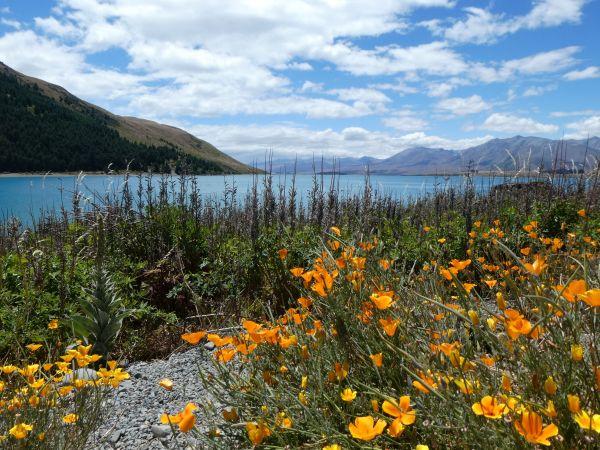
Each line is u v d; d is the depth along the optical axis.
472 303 2.10
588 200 7.68
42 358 4.27
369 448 1.53
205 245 6.29
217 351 2.10
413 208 8.78
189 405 1.65
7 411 2.28
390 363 1.95
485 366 1.65
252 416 1.92
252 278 5.64
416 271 4.80
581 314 1.69
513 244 5.65
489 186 8.21
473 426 1.41
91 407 2.57
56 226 6.30
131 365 4.33
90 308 4.35
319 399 1.90
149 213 6.65
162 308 5.54
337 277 2.38
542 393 1.50
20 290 4.85
